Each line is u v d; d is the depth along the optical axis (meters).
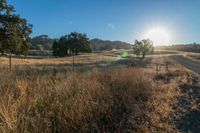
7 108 4.72
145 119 6.64
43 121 4.77
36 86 7.09
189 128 6.41
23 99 5.59
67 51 95.12
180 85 14.42
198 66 37.50
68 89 6.99
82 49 96.44
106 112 6.26
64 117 5.30
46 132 4.62
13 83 7.39
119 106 7.30
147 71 20.06
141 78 11.88
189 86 14.12
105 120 6.09
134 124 6.07
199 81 17.39
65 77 9.46
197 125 6.67
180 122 6.85
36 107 5.43
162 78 17.86
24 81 7.57
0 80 7.53
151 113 7.18
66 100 6.02
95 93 7.37
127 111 7.18
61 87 6.99
